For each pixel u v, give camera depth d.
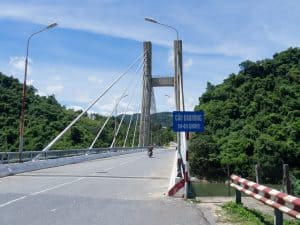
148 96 91.75
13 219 10.95
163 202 14.62
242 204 13.30
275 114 61.16
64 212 12.18
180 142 22.42
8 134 53.44
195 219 11.28
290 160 52.28
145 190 18.33
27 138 54.19
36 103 65.19
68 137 60.91
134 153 73.69
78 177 24.27
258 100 65.94
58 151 37.75
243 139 55.59
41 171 28.88
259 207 13.12
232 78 76.81
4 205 13.39
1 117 57.69
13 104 62.06
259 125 59.59
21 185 19.62
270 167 45.81
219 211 12.61
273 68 75.69
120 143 85.56
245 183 11.73
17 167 27.05
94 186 19.66
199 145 54.75
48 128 58.94
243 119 64.75
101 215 11.77
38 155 32.91
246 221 10.90
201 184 46.50
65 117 65.62
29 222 10.56
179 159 17.47
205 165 53.84
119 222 10.73
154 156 59.91
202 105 74.31
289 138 54.69
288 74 72.38
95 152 51.69
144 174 27.17
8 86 66.69
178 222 10.84
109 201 14.74
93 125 72.69
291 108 62.28
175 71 55.50
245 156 53.00
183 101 44.38
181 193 16.11
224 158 53.44
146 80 91.62
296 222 10.59
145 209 13.02
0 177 23.94
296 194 17.61
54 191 17.39
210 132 64.50
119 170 30.64
